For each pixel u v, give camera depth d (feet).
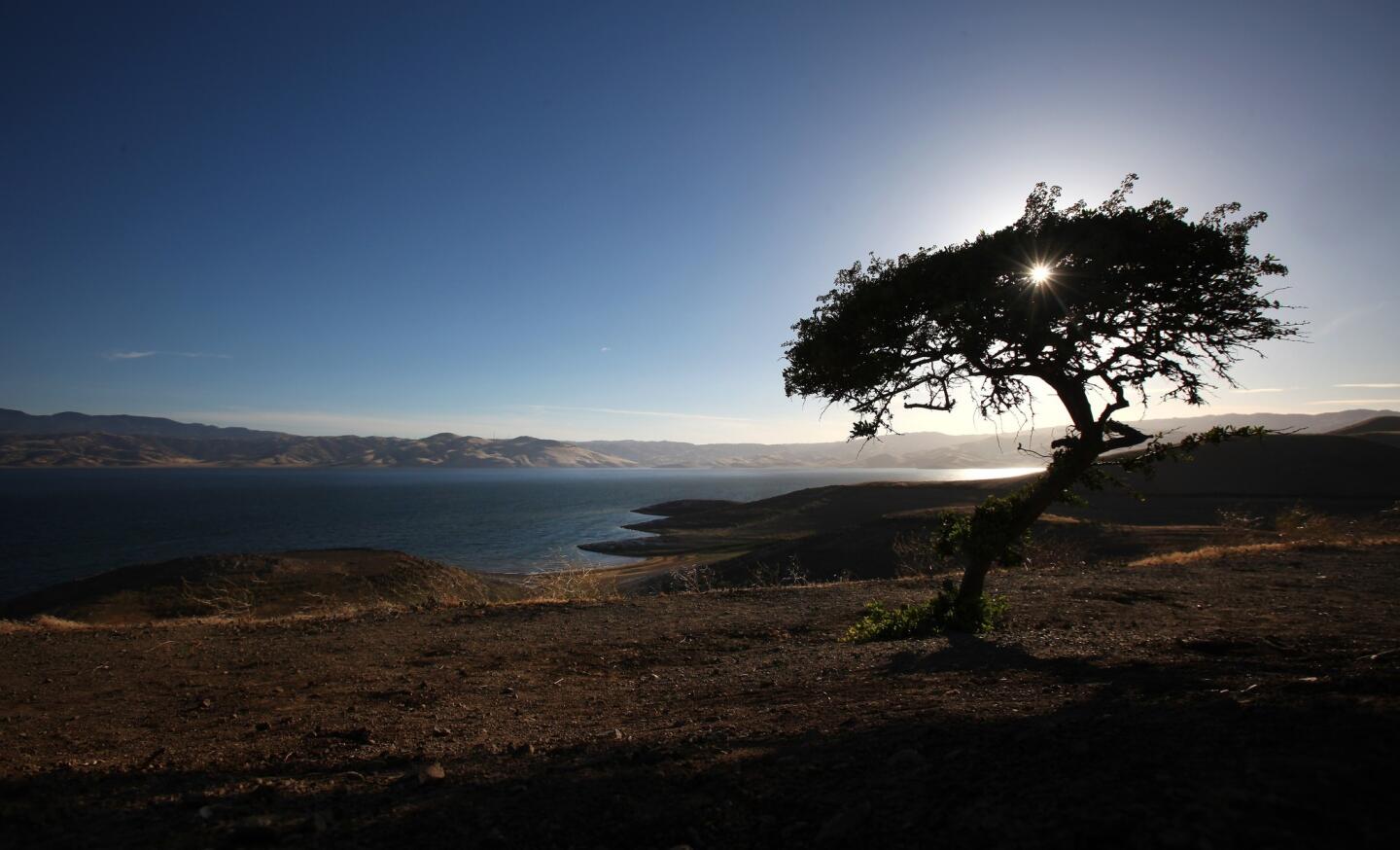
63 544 256.32
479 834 10.39
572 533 299.79
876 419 29.55
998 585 44.47
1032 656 22.70
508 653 31.94
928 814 9.35
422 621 41.60
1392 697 11.37
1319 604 30.96
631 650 31.94
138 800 12.93
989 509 32.07
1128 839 7.72
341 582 101.81
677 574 132.98
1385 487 226.79
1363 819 7.38
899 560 104.63
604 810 11.00
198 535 287.89
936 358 28.27
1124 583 42.45
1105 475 30.22
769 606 43.21
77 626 41.45
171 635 38.29
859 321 27.32
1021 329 27.04
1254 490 229.66
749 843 9.39
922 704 16.96
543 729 18.57
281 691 25.55
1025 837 8.21
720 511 354.13
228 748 17.62
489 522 353.31
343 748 17.22
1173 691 15.03
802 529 248.11
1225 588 37.91
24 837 11.07
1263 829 7.44
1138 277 25.35
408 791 12.94
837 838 9.05
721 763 12.85
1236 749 9.93
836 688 20.88
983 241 27.73
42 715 22.48
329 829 10.96
